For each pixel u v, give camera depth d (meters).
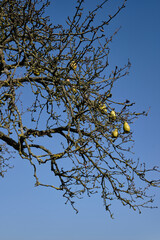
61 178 6.09
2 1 5.73
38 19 6.01
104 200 5.85
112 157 5.68
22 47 5.49
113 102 5.18
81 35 5.18
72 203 5.91
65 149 5.40
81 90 5.34
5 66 5.99
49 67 5.82
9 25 5.85
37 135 6.17
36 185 5.48
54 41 6.05
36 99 6.03
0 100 5.43
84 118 5.41
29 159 5.29
